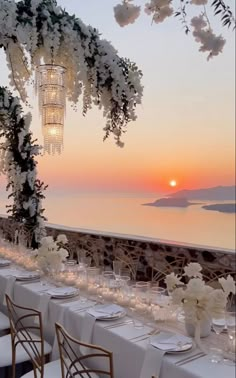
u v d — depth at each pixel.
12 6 3.10
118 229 7.11
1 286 3.60
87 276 3.18
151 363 1.96
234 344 2.02
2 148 4.68
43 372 2.27
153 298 2.63
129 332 2.26
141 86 3.88
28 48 3.19
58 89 3.57
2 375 3.20
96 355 1.88
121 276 3.09
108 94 3.81
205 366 1.86
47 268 3.60
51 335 2.83
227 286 2.10
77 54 3.51
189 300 2.07
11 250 4.51
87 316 2.45
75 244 5.89
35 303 3.05
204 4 1.53
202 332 2.20
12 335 2.53
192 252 4.78
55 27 3.32
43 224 4.67
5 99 4.55
